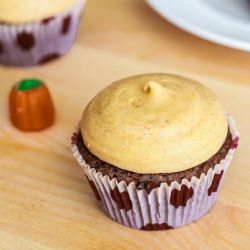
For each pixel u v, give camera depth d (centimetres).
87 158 32
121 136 31
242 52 44
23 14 41
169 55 44
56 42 44
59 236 33
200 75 42
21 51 43
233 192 34
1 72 44
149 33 46
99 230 33
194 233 33
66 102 41
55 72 44
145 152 31
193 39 46
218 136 32
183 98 32
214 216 33
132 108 32
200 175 31
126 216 33
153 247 32
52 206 35
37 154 38
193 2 44
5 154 38
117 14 49
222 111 33
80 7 44
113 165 32
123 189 32
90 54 45
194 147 31
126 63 44
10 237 33
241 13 45
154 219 33
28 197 35
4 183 36
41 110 39
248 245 32
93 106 33
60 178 36
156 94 32
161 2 45
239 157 36
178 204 32
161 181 31
